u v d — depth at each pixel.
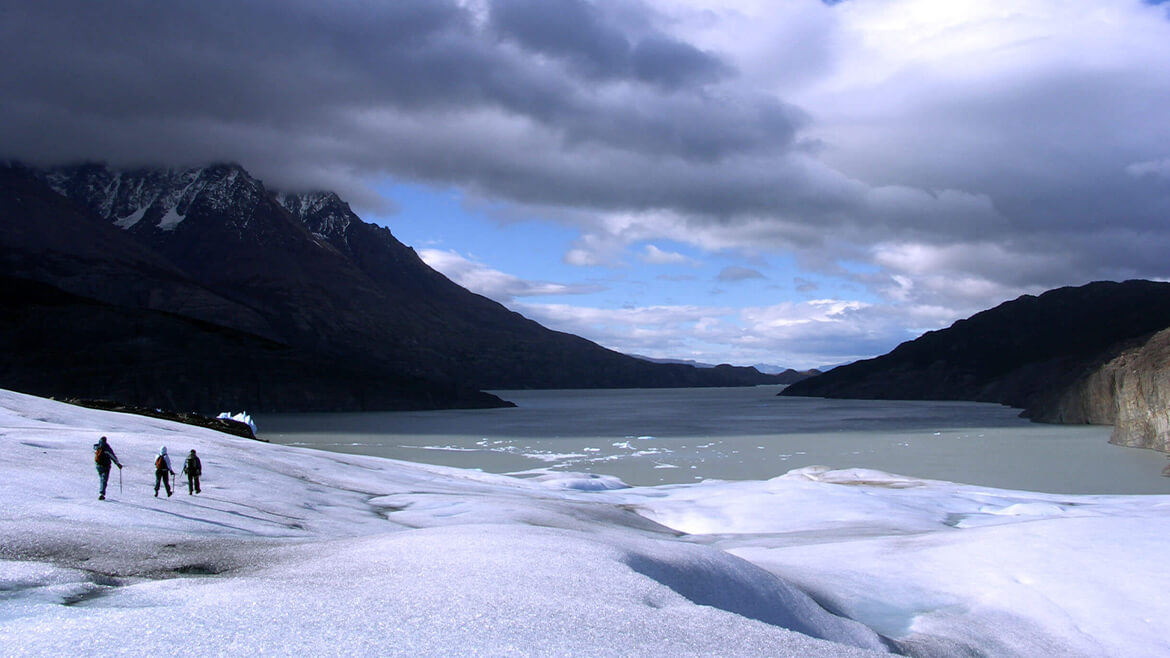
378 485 39.12
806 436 108.56
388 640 9.25
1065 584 19.55
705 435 112.62
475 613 10.34
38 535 16.09
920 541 25.31
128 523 18.73
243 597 11.09
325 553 15.16
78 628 9.55
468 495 36.66
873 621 17.59
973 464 74.69
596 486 51.78
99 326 188.88
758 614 14.63
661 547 16.47
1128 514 35.44
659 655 9.40
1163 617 17.59
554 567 12.86
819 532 32.41
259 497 28.09
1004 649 16.45
